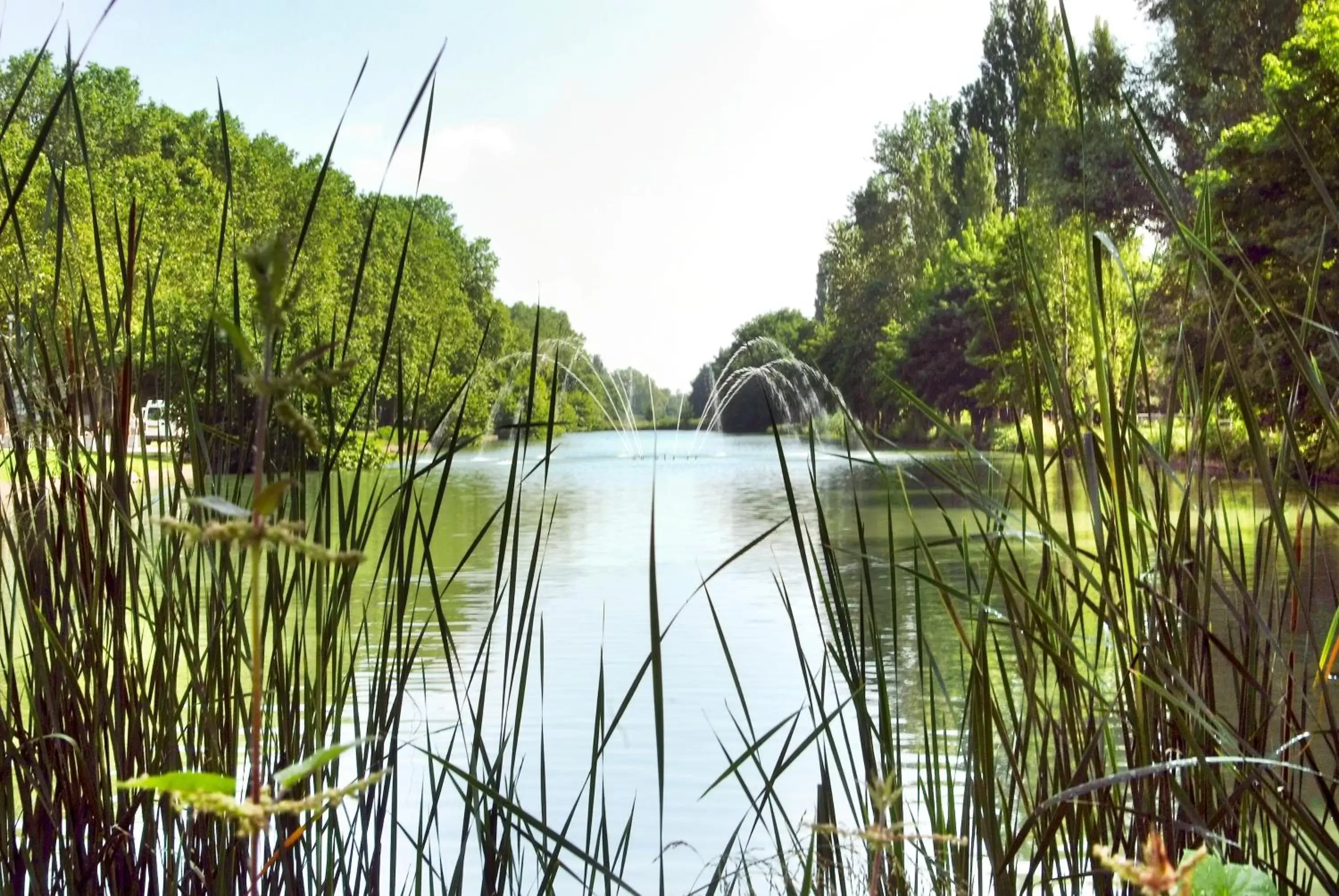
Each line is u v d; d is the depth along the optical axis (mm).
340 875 1366
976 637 1314
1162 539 1306
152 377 1474
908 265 45438
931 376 37688
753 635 6383
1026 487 1353
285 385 484
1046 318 1327
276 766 1303
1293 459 1301
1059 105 16984
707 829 2967
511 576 1358
